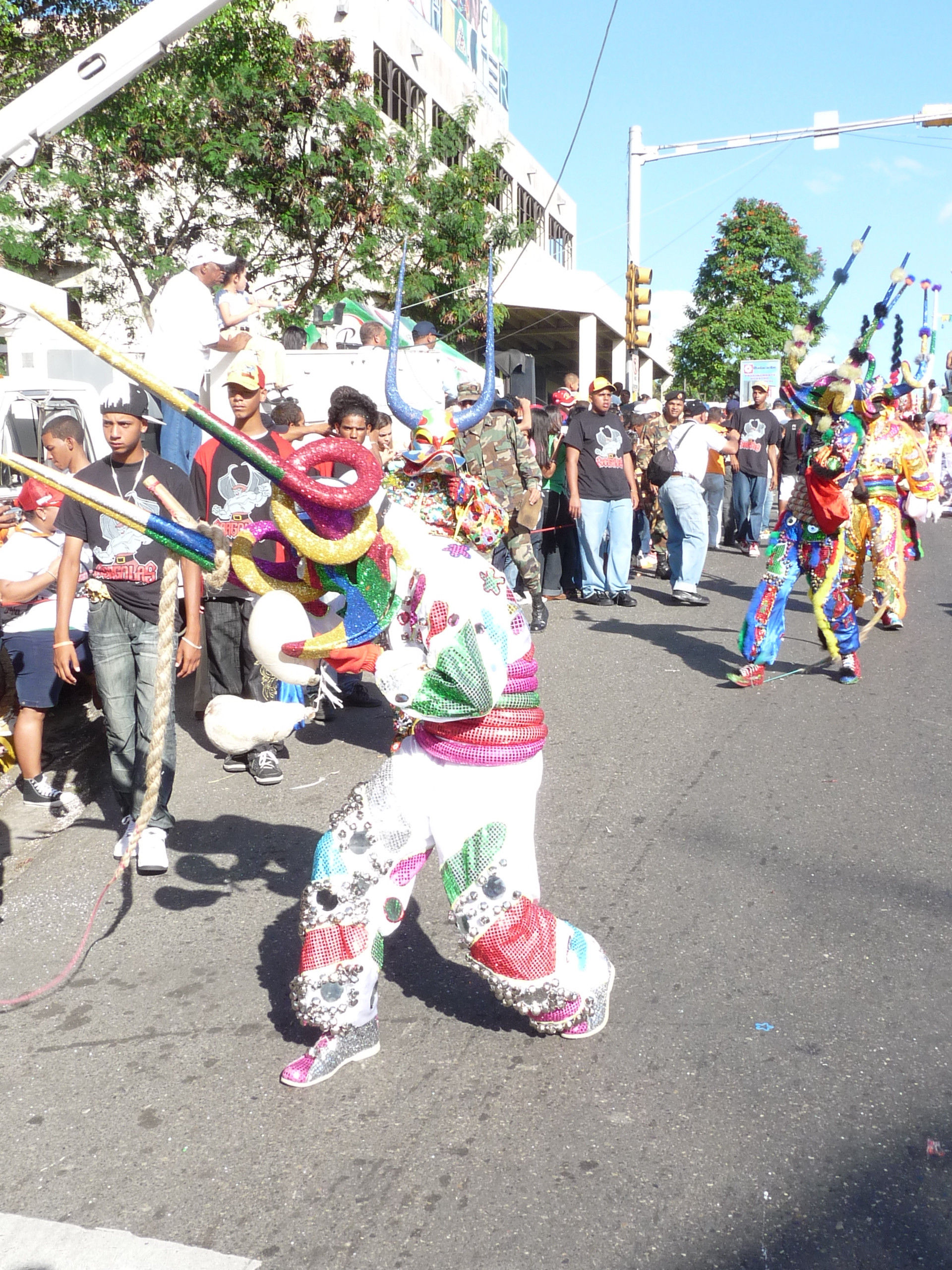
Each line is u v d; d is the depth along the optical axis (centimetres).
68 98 463
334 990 306
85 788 588
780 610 702
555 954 311
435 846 318
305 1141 291
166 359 693
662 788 536
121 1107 310
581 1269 245
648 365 4097
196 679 679
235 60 1535
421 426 299
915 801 511
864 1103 298
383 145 1650
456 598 278
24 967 394
